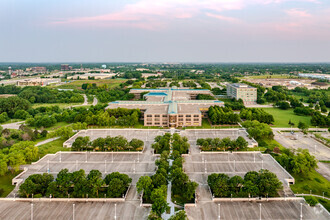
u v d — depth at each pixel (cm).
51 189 11488
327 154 17112
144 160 16038
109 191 11394
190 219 10069
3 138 18462
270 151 17112
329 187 12838
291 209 10725
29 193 11538
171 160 15988
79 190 11519
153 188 11444
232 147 17138
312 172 14500
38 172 14262
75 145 17250
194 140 19750
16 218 10162
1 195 12150
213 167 14850
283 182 13012
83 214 10425
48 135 19950
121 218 10156
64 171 12312
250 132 19950
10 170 14588
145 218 10162
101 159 16200
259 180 11788
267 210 10662
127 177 12275
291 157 15475
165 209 10094
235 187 11700
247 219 10088
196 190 12281
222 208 10825
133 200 11469
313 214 10362
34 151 15712
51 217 10219
